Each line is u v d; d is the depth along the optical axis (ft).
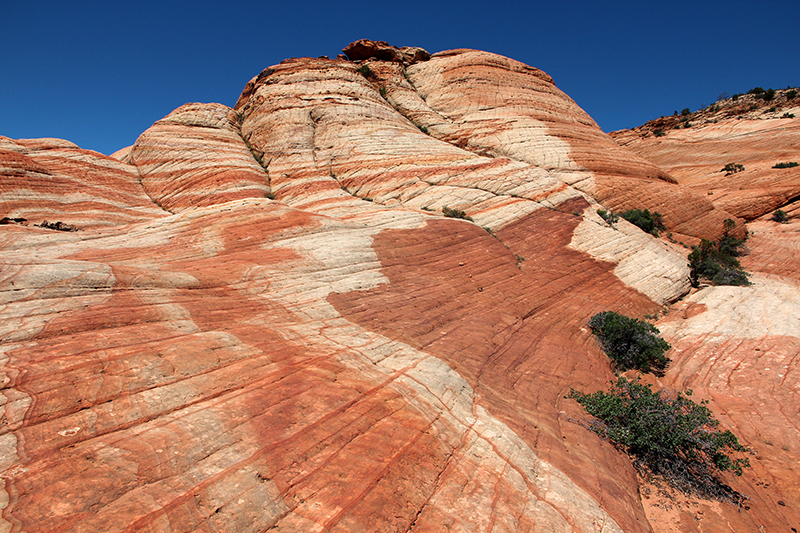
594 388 42.73
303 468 20.74
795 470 33.88
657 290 79.66
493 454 26.58
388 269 57.36
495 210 99.09
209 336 30.12
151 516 16.17
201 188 113.50
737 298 74.49
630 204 122.93
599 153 142.31
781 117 242.99
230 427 22.12
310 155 129.70
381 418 26.22
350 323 41.22
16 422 19.19
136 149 136.87
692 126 287.28
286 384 27.37
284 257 50.21
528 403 36.04
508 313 56.80
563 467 27.96
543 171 119.85
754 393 46.19
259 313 37.73
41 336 25.76
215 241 55.83
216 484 18.48
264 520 17.62
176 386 24.29
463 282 62.23
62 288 31.09
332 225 66.33
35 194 92.07
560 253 85.81
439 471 23.35
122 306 31.35
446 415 29.22
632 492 29.30
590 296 71.92
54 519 15.21
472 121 156.25
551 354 47.91
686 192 131.34
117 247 52.08
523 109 160.56
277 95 151.53
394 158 122.52
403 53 198.29
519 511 22.27
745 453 36.70
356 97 150.00
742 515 28.86
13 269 31.19
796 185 160.15
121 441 19.67
